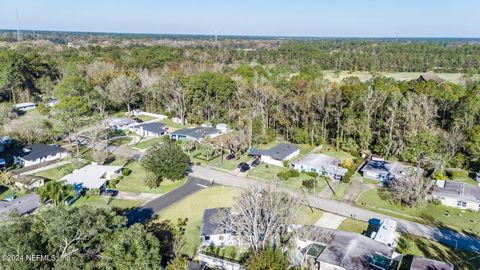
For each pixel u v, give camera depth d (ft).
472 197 159.02
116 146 246.88
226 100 308.40
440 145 208.33
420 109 221.05
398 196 167.22
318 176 194.90
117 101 326.85
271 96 271.49
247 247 126.11
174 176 182.09
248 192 125.80
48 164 211.20
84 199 165.37
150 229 139.23
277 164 214.28
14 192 170.91
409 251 125.08
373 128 237.86
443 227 143.43
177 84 314.35
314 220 146.72
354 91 238.27
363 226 142.51
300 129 255.09
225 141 237.45
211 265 117.80
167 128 286.25
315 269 112.57
